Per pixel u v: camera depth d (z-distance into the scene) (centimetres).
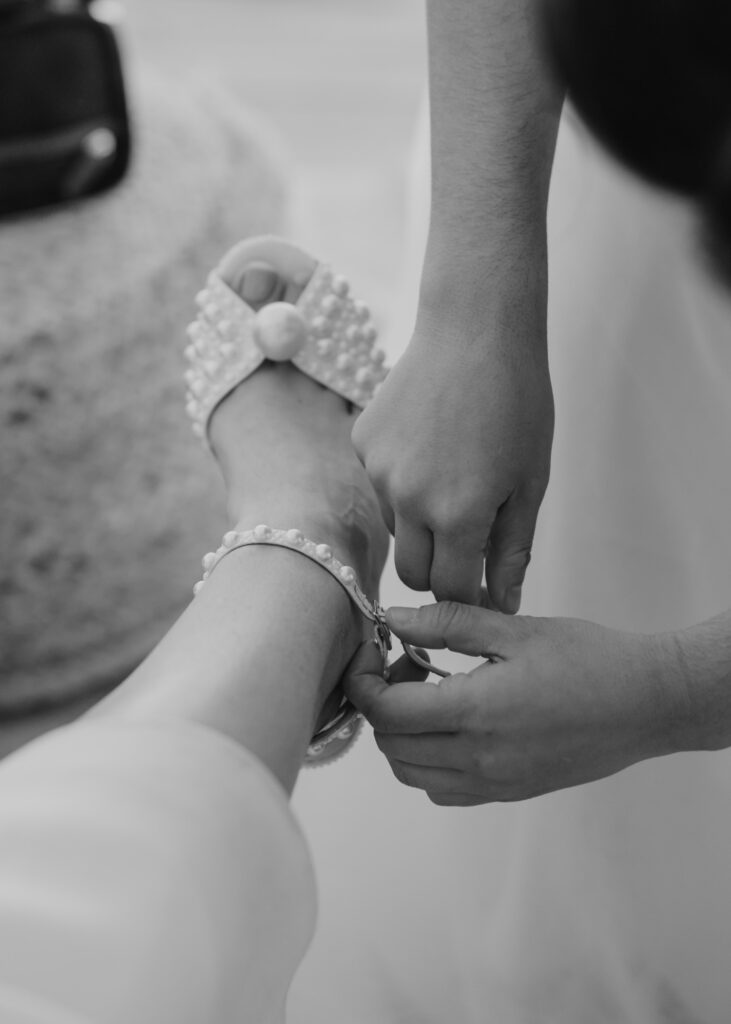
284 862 86
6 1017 81
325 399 118
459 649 99
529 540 103
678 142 73
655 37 70
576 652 97
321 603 103
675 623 117
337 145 290
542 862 120
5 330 157
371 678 102
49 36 166
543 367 101
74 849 82
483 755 98
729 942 118
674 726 97
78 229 175
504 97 99
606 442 115
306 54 328
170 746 85
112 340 165
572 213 113
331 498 112
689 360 110
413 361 100
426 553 102
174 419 175
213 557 107
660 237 108
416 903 125
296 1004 122
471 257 100
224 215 185
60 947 81
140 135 194
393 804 127
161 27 339
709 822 117
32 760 84
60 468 163
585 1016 120
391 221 262
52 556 165
